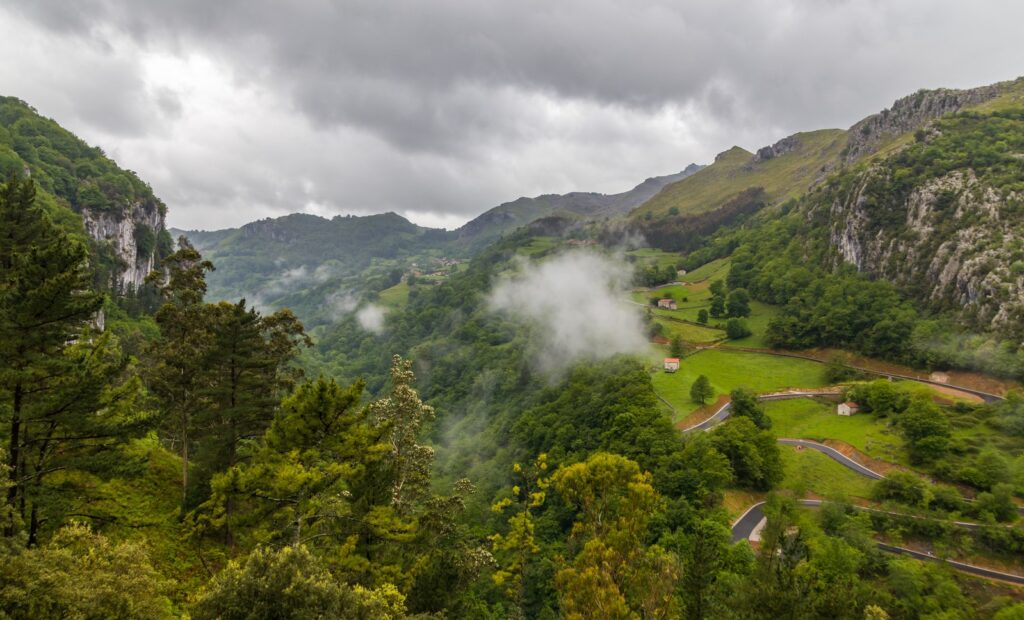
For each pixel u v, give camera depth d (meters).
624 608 27.11
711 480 65.00
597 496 39.62
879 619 25.19
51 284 19.58
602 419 95.88
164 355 34.81
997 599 48.50
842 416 94.56
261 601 16.12
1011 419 79.94
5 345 19.59
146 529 30.53
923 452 73.88
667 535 54.78
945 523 58.69
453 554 30.56
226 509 30.59
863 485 71.12
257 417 34.56
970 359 105.69
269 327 41.00
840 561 49.41
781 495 67.31
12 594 13.34
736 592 27.30
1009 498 60.94
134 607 16.23
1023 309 104.88
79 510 26.92
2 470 17.38
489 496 94.62
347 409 25.33
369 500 27.77
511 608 51.62
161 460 41.00
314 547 28.75
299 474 22.56
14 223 26.27
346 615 17.31
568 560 55.72
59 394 20.38
